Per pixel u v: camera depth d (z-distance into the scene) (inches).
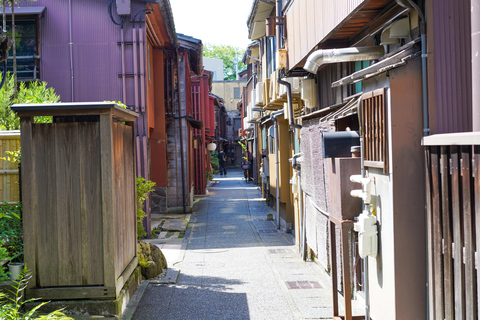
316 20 266.1
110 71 493.4
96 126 234.8
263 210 698.8
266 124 737.0
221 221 606.2
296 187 415.5
